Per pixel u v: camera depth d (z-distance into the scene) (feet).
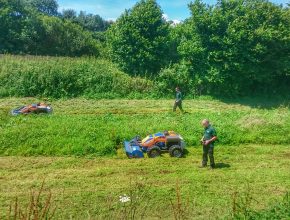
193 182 39.96
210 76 97.19
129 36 108.37
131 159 47.73
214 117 68.49
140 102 89.86
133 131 56.18
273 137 55.93
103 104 85.25
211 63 98.37
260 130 57.77
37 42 172.86
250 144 54.90
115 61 112.27
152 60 107.76
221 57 96.94
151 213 32.58
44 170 43.01
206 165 45.39
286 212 24.86
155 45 107.96
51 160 46.50
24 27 164.66
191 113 75.61
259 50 94.84
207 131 44.29
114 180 40.29
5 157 47.09
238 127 59.11
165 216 32.17
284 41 97.86
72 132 53.67
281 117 65.10
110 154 49.29
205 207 33.78
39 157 47.65
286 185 39.19
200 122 63.16
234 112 75.10
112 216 31.81
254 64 98.32
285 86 110.01
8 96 89.92
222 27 98.58
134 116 70.33
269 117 65.26
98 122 61.00
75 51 179.52
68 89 93.30
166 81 99.55
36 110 68.69
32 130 53.47
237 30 96.37
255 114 68.33
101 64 108.58
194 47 98.37
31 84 91.81
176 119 66.64
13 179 40.09
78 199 35.24
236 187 38.63
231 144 54.60
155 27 111.34
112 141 52.42
